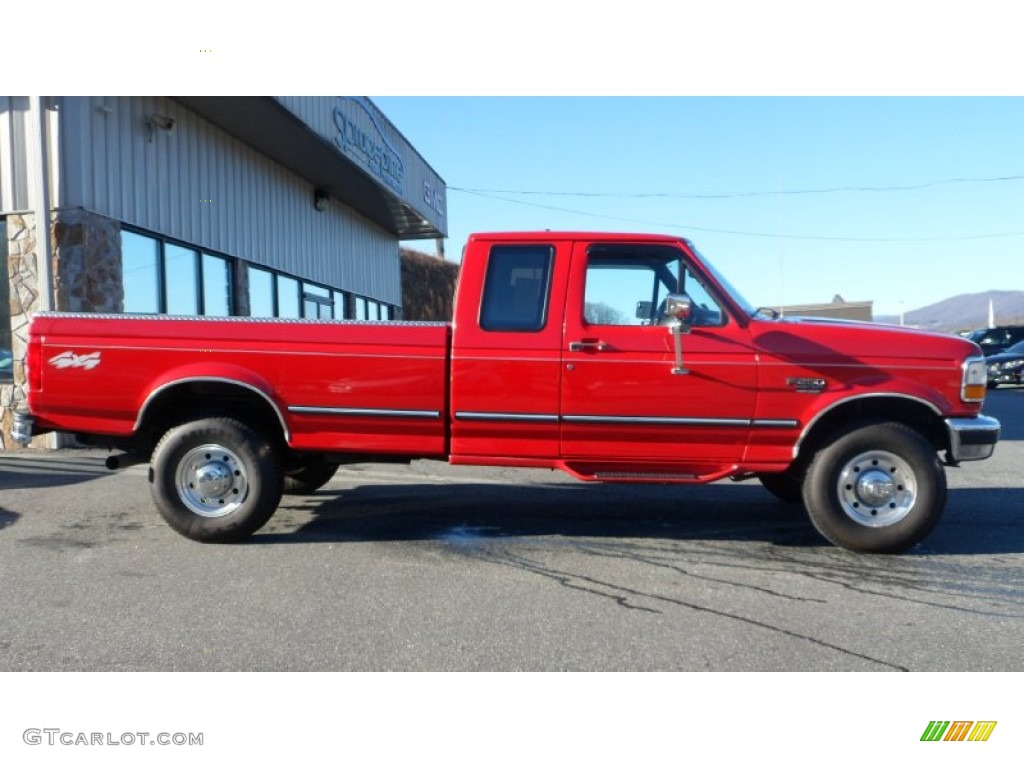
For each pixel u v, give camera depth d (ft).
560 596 14.80
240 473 17.97
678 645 12.62
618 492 24.38
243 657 12.14
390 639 12.80
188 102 35.63
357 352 17.60
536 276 17.69
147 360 17.72
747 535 19.24
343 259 58.85
